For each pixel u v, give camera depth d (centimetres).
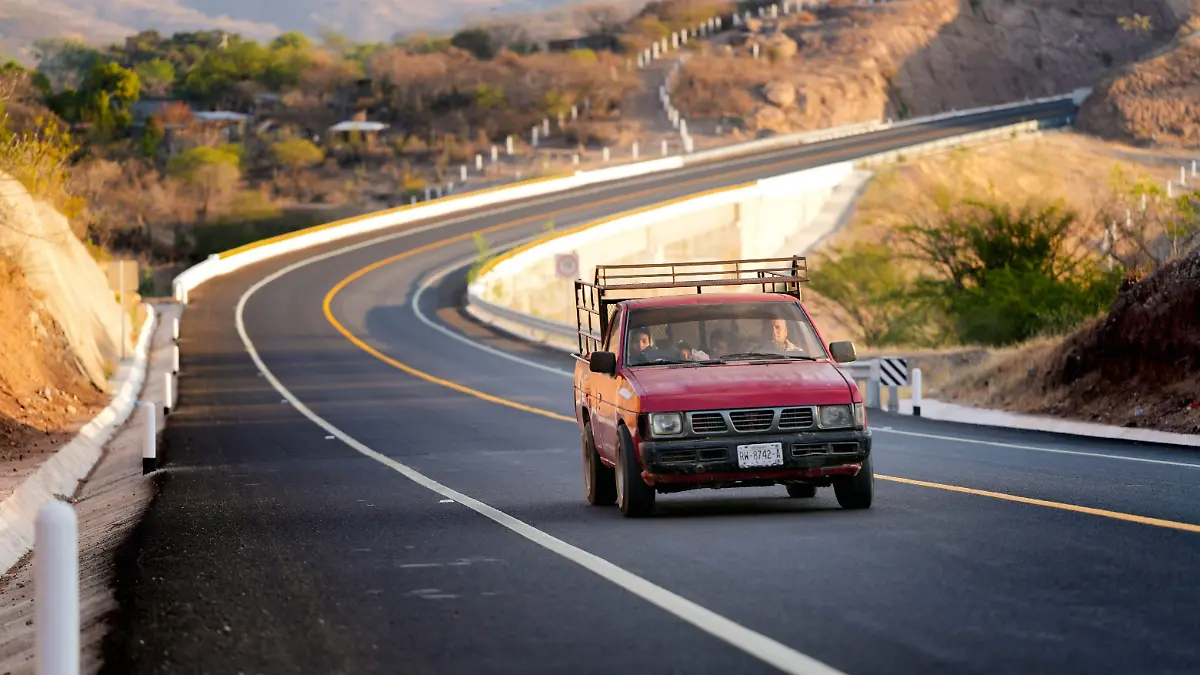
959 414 5697
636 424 2569
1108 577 1836
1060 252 10638
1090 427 4909
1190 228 9150
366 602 1866
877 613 1650
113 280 8075
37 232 6650
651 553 2173
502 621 1692
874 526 2381
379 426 5497
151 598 1967
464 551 2288
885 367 5753
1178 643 1459
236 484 3712
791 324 2850
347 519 2838
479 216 17000
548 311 14562
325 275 13612
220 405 6581
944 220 10925
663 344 2802
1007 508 2588
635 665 1434
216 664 1538
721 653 1471
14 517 3197
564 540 2364
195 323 10888
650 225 15862
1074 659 1403
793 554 2108
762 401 2564
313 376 7969
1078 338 5581
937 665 1392
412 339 10056
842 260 12356
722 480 2556
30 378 5409
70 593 1146
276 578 2102
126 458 4675
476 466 3972
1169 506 2577
